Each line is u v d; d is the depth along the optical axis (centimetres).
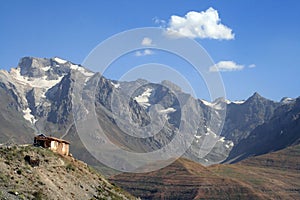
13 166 8475
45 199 7756
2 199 7100
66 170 9550
